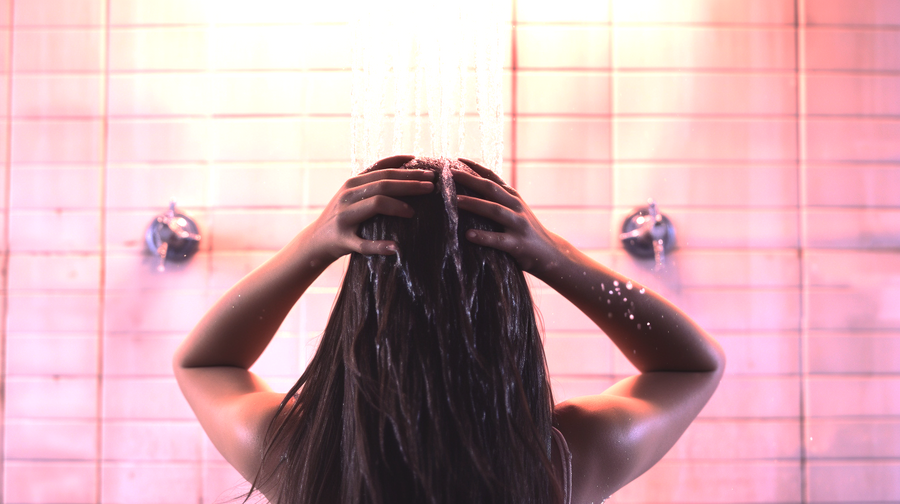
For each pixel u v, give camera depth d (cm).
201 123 135
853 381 134
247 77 134
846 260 135
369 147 126
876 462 134
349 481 35
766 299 134
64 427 135
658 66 134
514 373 36
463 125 115
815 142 135
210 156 135
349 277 38
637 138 134
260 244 135
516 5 133
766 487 134
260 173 134
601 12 133
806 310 135
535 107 133
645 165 134
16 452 135
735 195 134
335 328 40
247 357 51
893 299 135
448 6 123
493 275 36
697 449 135
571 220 134
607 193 134
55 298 136
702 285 134
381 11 124
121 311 135
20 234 136
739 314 134
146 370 135
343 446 36
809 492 134
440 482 34
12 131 136
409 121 125
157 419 134
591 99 133
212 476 134
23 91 136
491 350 35
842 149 135
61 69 136
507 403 35
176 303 135
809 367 134
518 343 37
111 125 135
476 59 124
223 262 135
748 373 134
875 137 135
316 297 135
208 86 134
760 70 134
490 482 34
